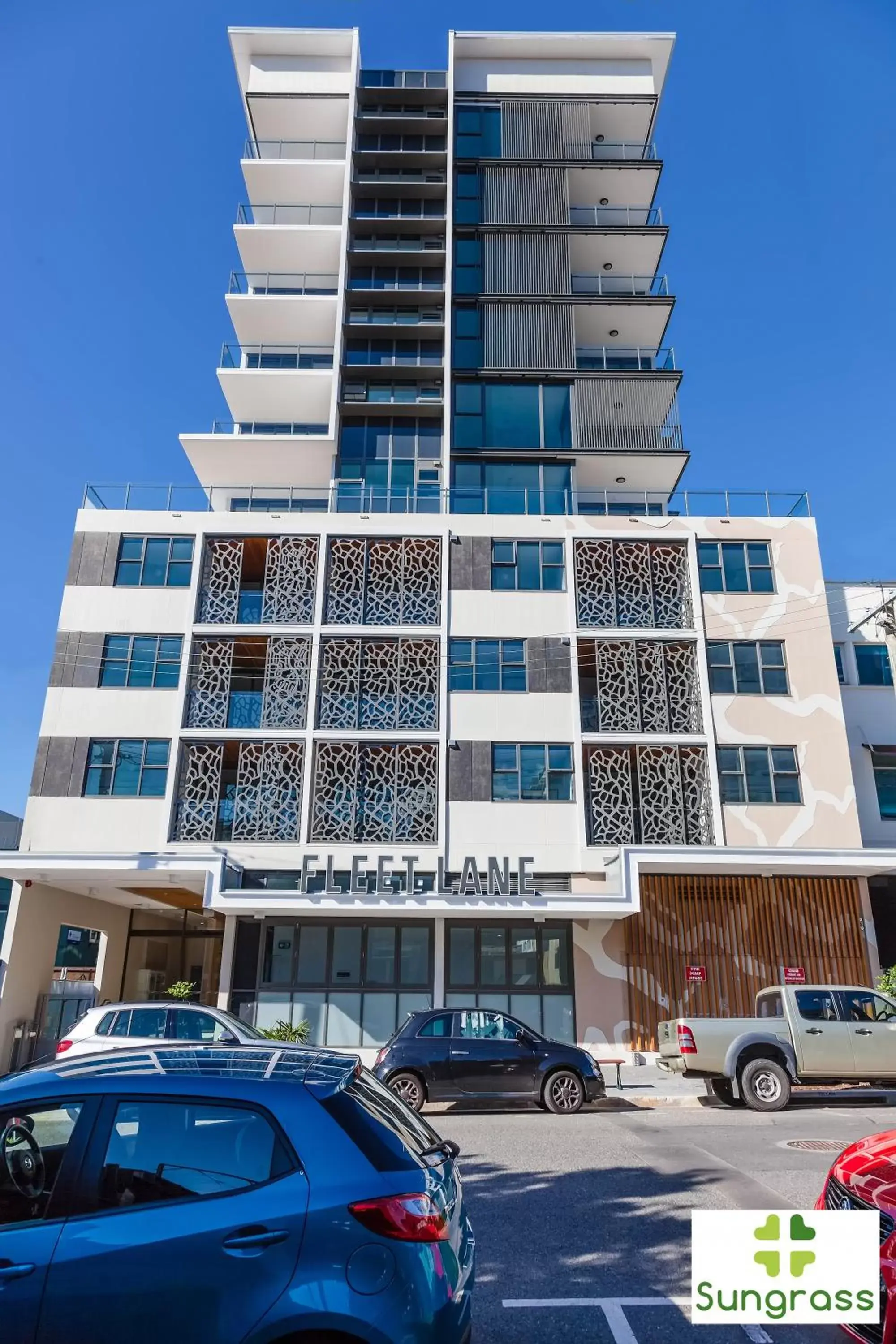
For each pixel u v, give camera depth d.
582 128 33.97
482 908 20.48
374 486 29.62
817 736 23.69
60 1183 3.36
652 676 24.41
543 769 23.36
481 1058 13.69
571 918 21.77
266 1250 3.18
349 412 30.41
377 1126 3.64
